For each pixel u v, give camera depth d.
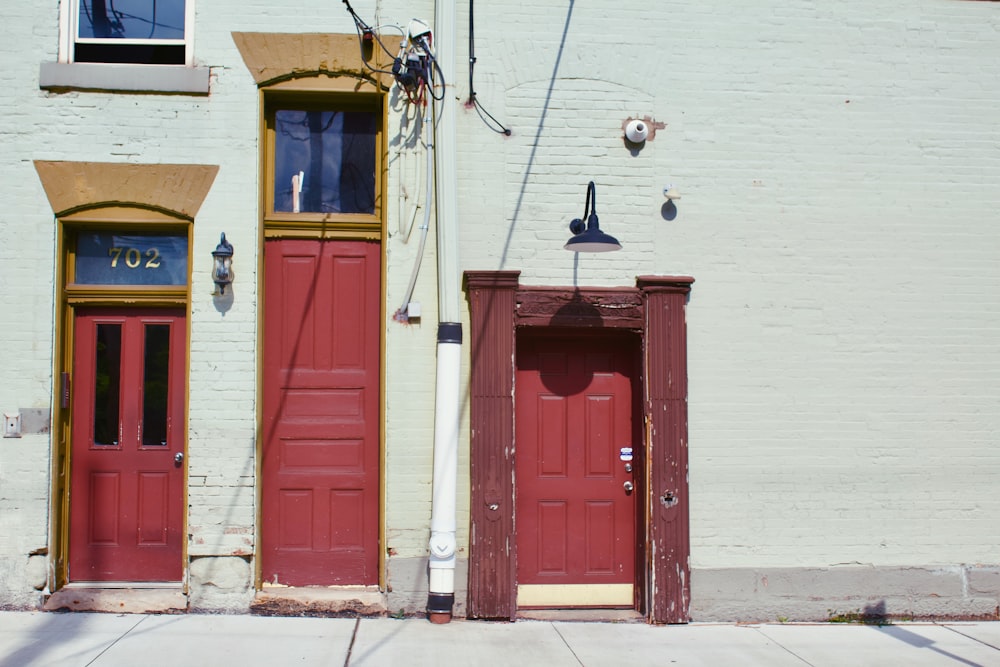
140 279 6.98
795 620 7.02
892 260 7.29
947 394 7.25
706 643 6.39
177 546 6.85
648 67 7.23
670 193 7.09
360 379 7.00
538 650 6.09
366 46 6.96
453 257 6.78
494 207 7.02
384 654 5.86
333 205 7.18
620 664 5.86
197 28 6.88
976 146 7.43
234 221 6.80
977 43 7.41
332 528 6.90
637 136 7.09
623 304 7.02
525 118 7.11
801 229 7.25
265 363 6.94
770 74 7.32
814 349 7.18
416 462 6.79
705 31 7.30
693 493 7.02
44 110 6.75
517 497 7.13
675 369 7.02
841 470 7.13
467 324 6.94
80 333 6.92
